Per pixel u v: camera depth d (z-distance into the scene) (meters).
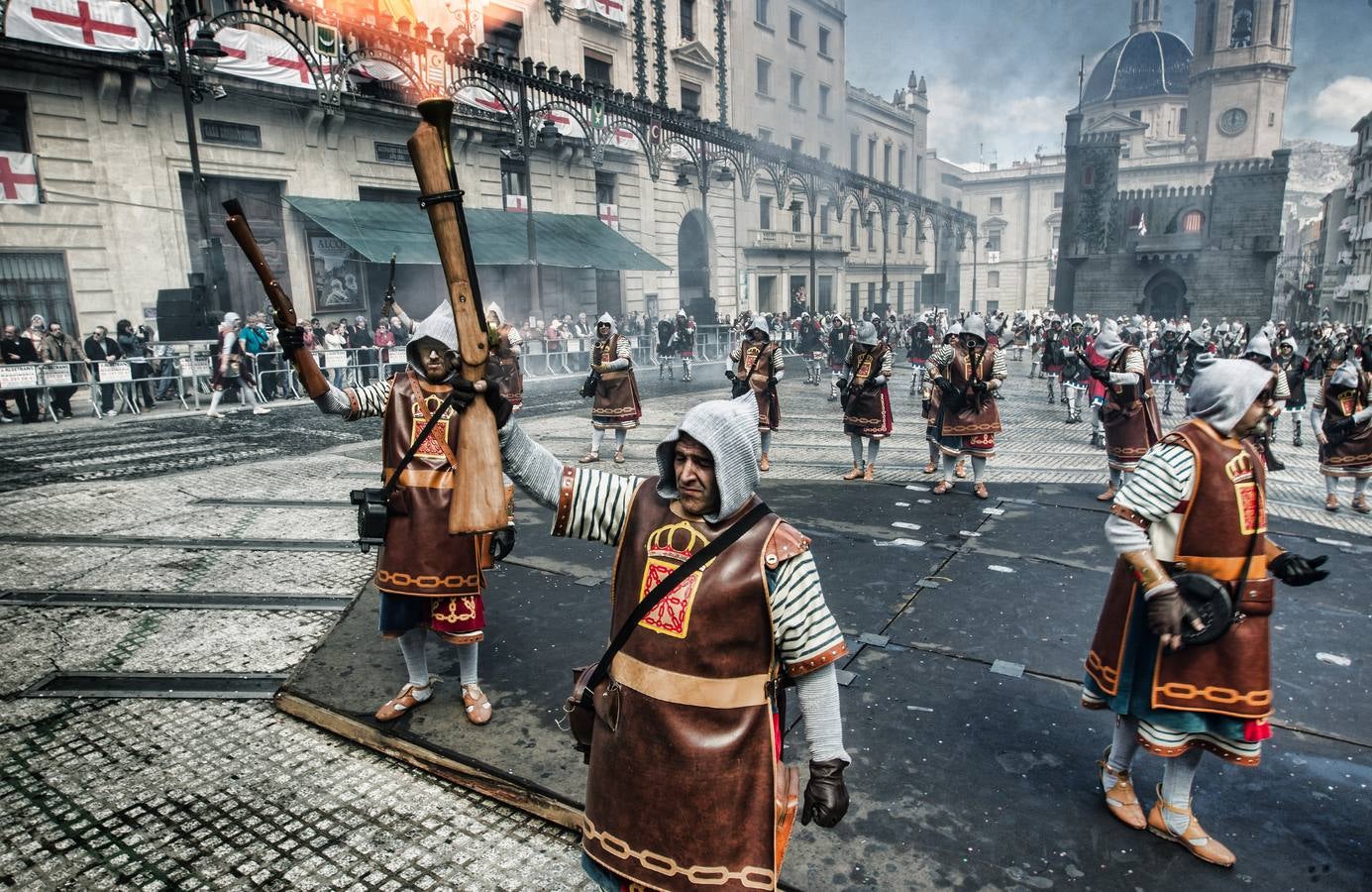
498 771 3.04
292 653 4.14
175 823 2.84
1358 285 41.56
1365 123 41.91
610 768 1.83
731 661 1.76
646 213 28.39
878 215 44.25
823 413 13.86
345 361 15.32
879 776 3.06
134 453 9.47
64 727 3.46
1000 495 7.52
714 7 23.50
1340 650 4.14
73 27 14.36
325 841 2.74
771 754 1.77
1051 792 2.97
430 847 2.71
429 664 4.00
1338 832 2.76
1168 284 43.62
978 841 2.69
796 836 2.72
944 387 7.41
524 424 12.13
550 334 20.94
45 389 12.11
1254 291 41.12
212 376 13.12
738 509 1.83
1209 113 39.66
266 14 16.83
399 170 20.30
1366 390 6.90
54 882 2.54
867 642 4.24
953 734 3.36
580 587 5.05
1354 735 3.35
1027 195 58.97
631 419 9.09
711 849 1.72
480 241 20.64
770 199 35.34
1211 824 2.81
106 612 4.65
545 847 2.72
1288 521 6.78
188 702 3.68
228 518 6.52
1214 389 2.54
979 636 4.30
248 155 17.28
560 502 1.97
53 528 6.25
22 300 14.59
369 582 5.09
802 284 37.69
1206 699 2.50
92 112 15.05
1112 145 43.03
